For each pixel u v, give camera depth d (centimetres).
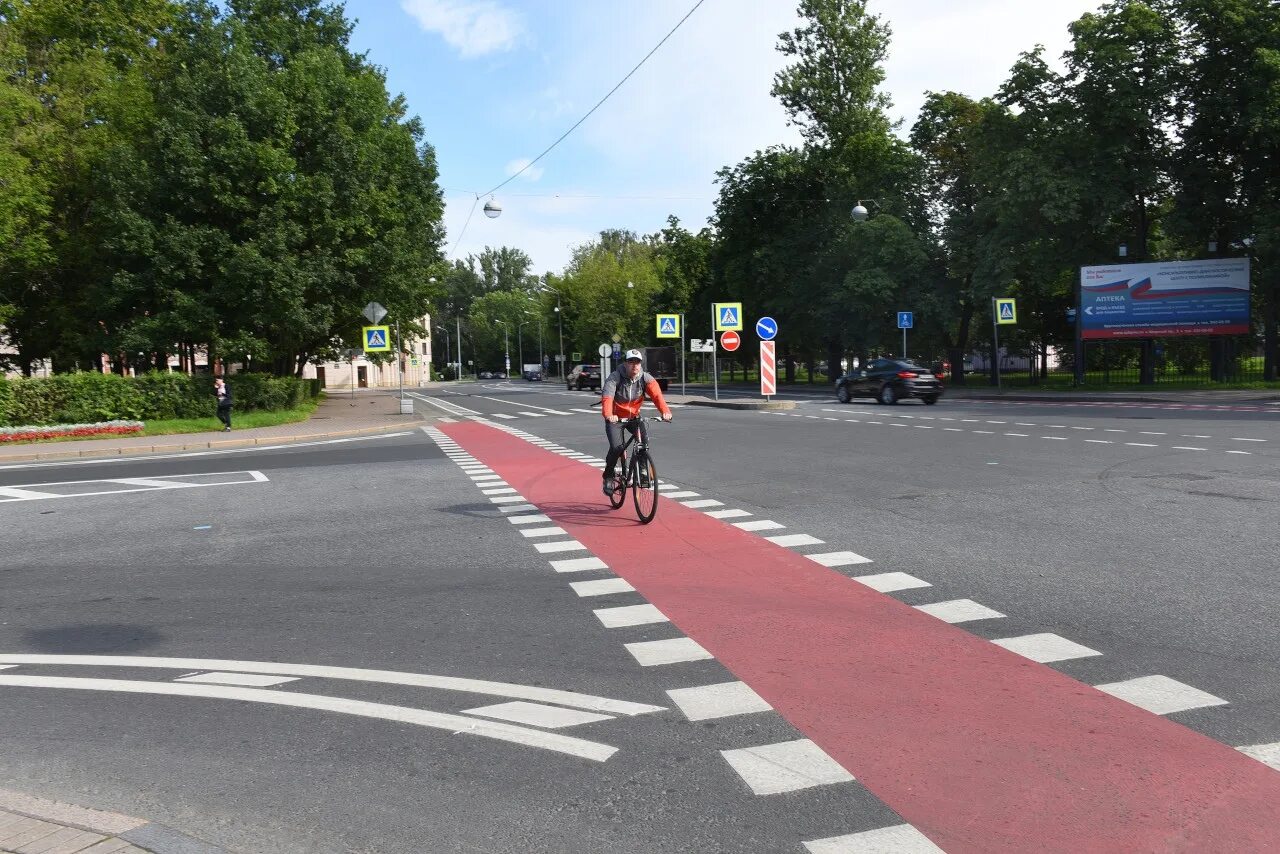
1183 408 2488
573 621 574
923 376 3175
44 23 3388
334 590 680
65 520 1059
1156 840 296
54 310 3431
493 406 4053
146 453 2053
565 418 2933
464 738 395
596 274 8288
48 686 480
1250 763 349
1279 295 3634
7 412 2402
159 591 695
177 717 430
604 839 307
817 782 344
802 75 5009
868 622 549
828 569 688
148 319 2883
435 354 17012
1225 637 497
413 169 4066
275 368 4078
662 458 1515
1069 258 3828
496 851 302
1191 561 669
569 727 404
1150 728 384
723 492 1105
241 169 2961
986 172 3991
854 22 4975
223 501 1177
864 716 405
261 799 343
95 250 3253
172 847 304
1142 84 3534
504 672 481
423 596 653
